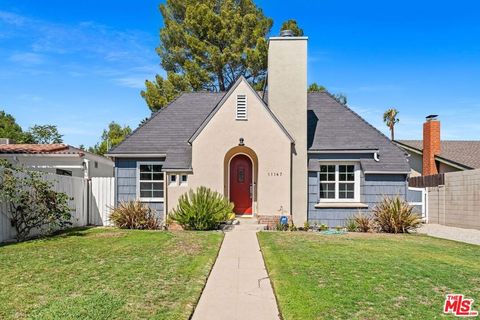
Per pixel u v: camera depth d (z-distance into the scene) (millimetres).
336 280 7891
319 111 19688
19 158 21078
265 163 16938
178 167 16953
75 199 16891
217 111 17094
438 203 20547
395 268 8953
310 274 8336
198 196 15406
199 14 31875
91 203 18297
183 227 15414
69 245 11523
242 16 34188
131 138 18625
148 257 9852
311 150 17766
